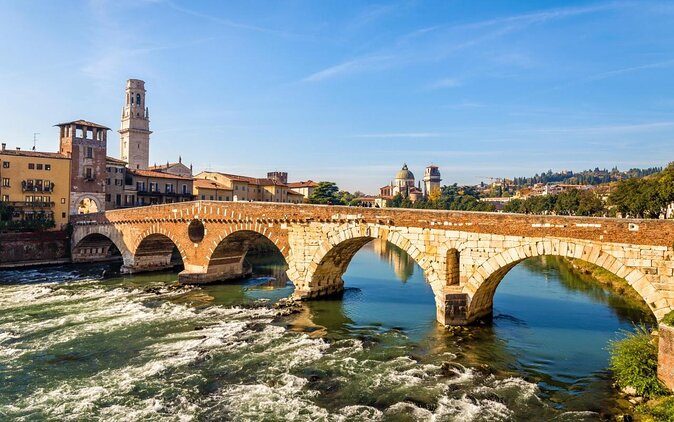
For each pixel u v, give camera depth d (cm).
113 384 2855
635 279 3100
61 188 8631
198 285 5888
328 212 4738
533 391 2719
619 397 2597
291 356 3312
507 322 4072
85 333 3869
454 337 3688
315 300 5053
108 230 7312
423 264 4072
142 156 13700
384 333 3853
